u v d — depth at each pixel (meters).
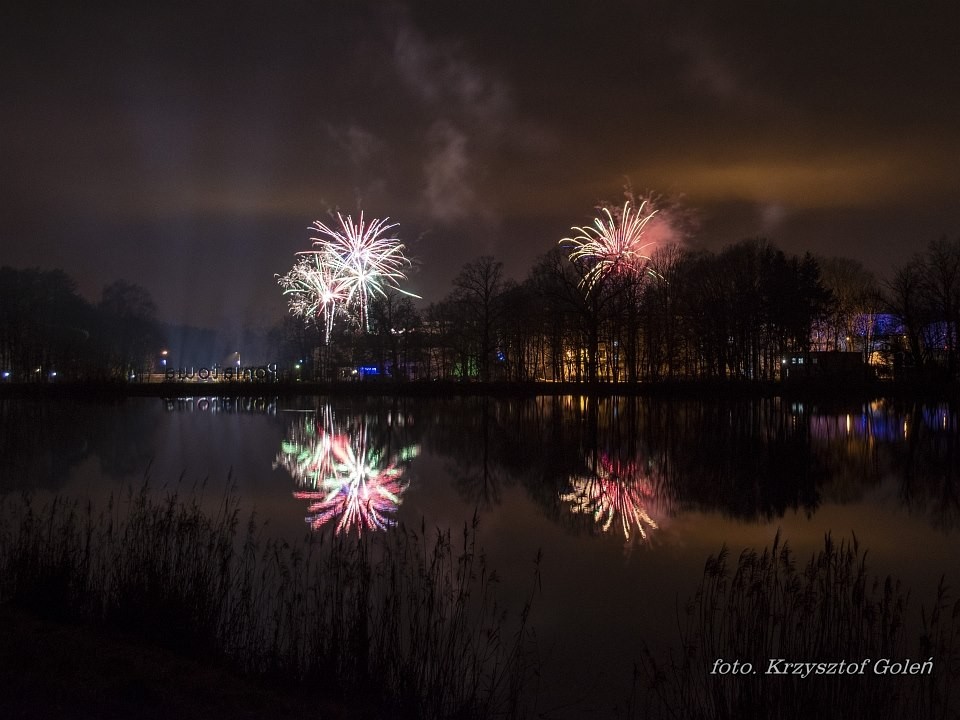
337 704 10.08
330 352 112.06
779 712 9.88
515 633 14.20
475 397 90.56
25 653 10.27
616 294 85.50
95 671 9.95
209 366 179.50
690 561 19.86
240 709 9.27
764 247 93.31
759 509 26.86
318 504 27.12
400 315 107.69
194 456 40.12
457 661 11.67
